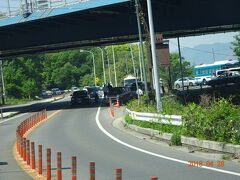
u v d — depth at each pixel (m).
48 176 11.29
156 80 23.98
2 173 13.55
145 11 39.81
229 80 60.66
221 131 15.60
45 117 38.56
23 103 87.88
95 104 53.00
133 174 12.15
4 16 43.59
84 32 45.19
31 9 42.19
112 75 119.69
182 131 17.84
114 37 45.53
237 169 12.19
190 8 39.47
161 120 20.55
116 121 30.50
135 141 19.72
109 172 12.67
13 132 28.78
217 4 38.41
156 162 13.98
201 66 83.94
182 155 15.14
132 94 52.88
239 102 34.56
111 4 37.41
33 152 13.77
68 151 17.86
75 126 29.09
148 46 31.09
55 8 40.75
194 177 11.34
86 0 38.94
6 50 50.66
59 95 113.06
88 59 168.62
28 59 110.06
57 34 46.41
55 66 162.12
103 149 17.77
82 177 12.14
